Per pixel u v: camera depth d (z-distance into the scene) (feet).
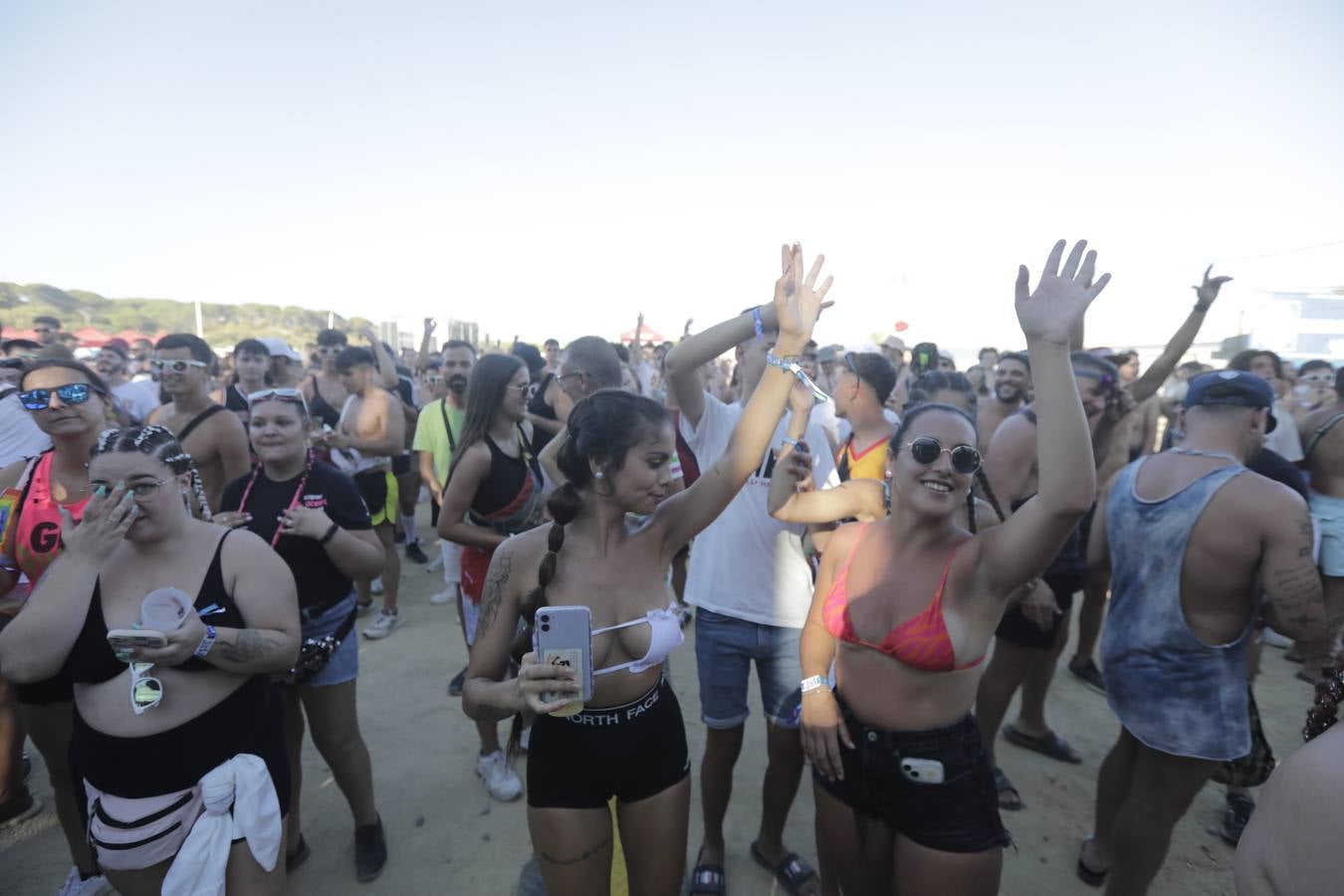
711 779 9.13
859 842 6.66
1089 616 15.05
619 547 6.31
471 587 11.43
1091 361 9.61
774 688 9.04
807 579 9.07
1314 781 2.74
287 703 9.29
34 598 5.82
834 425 11.24
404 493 23.34
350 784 9.38
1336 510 14.99
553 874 6.18
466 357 16.22
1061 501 5.11
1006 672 10.47
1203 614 7.33
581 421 5.83
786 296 6.59
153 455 6.11
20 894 9.15
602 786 6.20
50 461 8.66
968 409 10.62
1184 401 8.14
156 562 6.28
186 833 6.04
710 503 6.59
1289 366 25.09
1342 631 3.44
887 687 6.22
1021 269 5.25
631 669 6.09
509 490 11.17
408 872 9.66
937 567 6.08
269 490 9.05
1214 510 7.14
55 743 8.30
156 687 5.74
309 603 8.65
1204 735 7.32
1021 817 10.85
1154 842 7.76
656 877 6.52
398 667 15.79
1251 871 2.92
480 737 12.28
